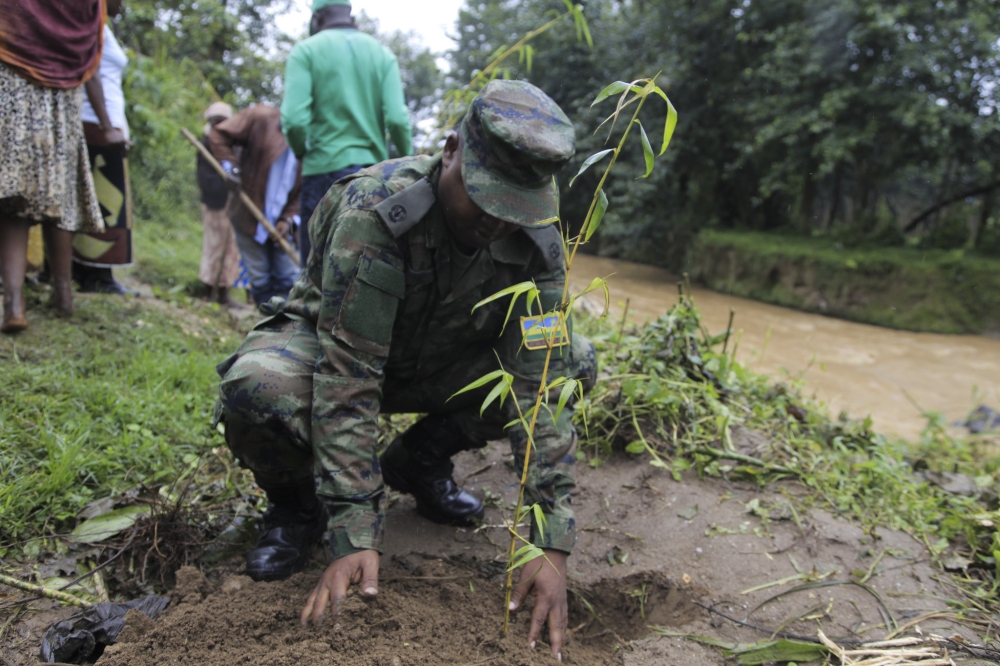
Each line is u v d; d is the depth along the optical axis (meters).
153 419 2.80
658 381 3.02
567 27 13.76
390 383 2.17
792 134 10.69
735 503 2.60
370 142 3.94
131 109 6.97
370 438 1.79
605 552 2.31
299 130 3.77
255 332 2.02
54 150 3.07
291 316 2.00
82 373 3.08
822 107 10.15
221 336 4.11
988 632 1.98
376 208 1.72
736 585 2.16
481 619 1.82
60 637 1.74
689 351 3.41
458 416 2.24
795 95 10.79
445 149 1.73
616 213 13.57
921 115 9.64
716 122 12.50
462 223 1.72
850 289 9.76
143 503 2.28
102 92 3.77
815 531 2.44
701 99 12.59
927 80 10.02
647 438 2.94
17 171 2.95
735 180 12.87
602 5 13.95
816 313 10.02
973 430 5.02
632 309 8.93
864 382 6.42
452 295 1.87
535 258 1.92
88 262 4.17
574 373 2.19
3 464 2.33
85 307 3.75
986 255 10.36
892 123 10.21
